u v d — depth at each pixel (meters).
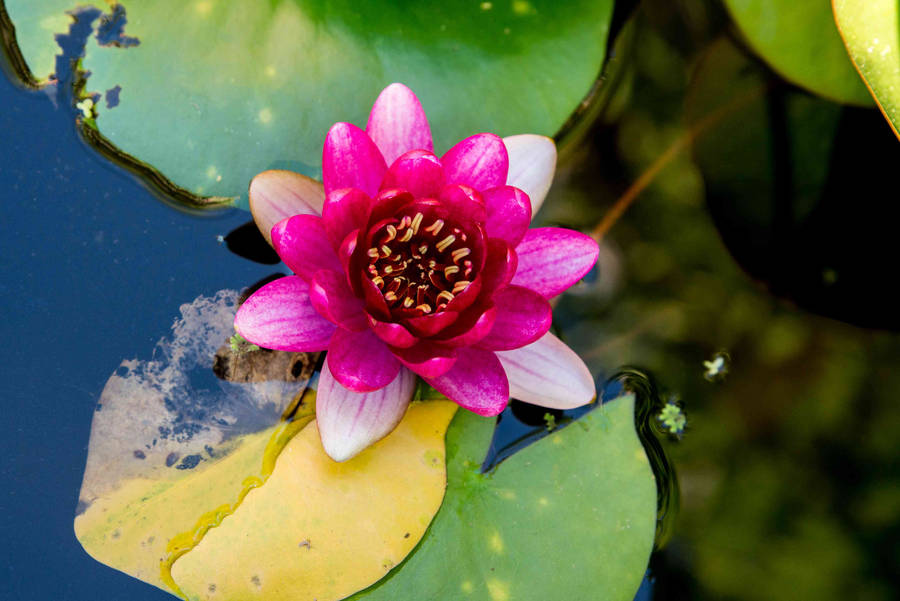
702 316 0.90
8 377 0.86
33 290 0.86
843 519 0.88
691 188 0.91
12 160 0.87
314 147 0.88
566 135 0.91
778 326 0.90
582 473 0.87
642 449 0.87
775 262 0.91
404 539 0.85
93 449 0.85
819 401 0.89
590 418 0.88
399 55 0.88
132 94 0.87
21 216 0.87
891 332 0.90
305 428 0.86
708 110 0.92
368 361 0.84
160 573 0.84
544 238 0.86
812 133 0.92
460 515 0.86
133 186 0.88
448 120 0.89
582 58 0.90
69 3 0.88
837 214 0.92
